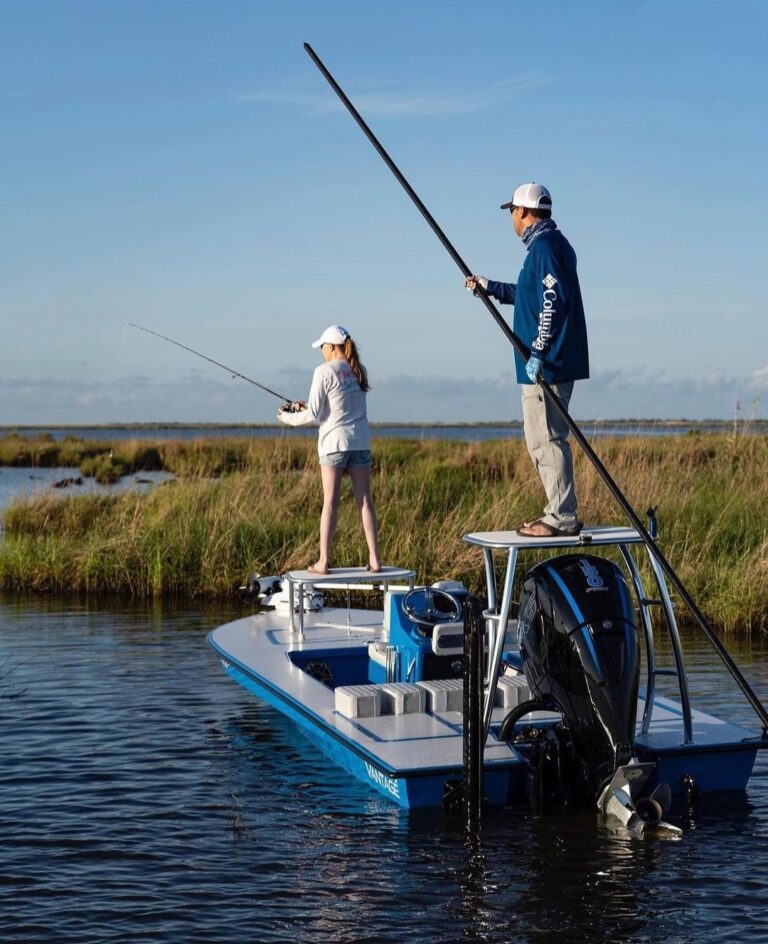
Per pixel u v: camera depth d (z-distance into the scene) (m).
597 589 5.86
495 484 16.17
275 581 9.70
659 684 8.64
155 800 6.14
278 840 5.54
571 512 6.22
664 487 14.22
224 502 14.84
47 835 5.61
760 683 8.69
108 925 4.62
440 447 24.41
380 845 5.45
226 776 6.56
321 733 6.70
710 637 5.90
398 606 7.41
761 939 4.48
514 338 6.11
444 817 5.83
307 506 15.51
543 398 6.20
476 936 4.52
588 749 5.72
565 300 6.08
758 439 16.19
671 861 5.24
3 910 4.76
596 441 15.88
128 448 35.31
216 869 5.19
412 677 7.19
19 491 18.23
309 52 6.90
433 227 6.59
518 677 6.93
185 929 4.58
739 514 13.50
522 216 6.29
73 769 6.67
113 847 5.45
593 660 5.70
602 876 5.08
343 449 7.91
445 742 6.14
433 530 13.73
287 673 7.48
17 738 7.29
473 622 5.64
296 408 8.12
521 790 5.96
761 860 5.26
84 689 8.57
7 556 14.09
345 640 8.49
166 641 10.41
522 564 12.65
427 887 4.97
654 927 4.59
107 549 14.04
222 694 8.47
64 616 11.77
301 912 4.73
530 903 4.81
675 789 6.14
